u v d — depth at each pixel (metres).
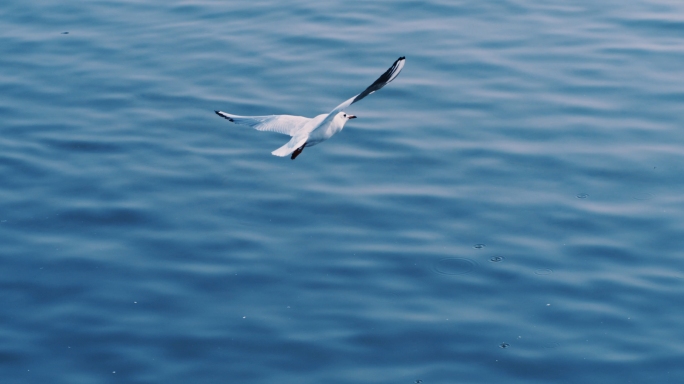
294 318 17.92
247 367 16.86
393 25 28.83
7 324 17.98
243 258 19.55
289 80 25.83
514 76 25.66
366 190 21.50
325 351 17.14
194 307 18.31
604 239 19.62
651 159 22.02
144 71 26.81
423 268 19.08
